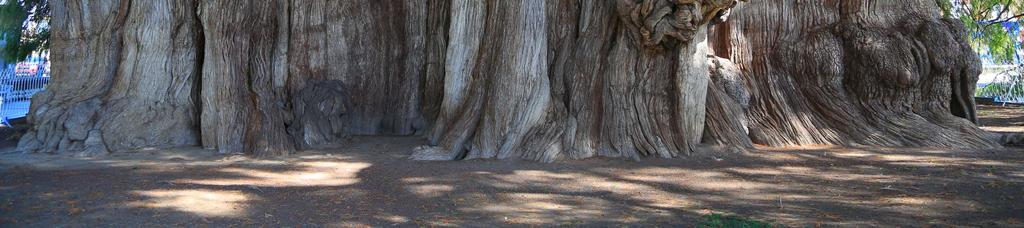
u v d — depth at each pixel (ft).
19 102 56.54
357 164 33.40
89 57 39.09
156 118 38.04
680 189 27.53
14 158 34.47
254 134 36.50
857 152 35.37
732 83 38.09
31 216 22.56
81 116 36.63
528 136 34.42
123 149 36.68
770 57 39.88
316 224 22.16
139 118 37.58
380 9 42.91
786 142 37.60
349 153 36.47
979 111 62.95
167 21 38.60
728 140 36.01
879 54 37.78
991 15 70.85
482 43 36.99
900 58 37.63
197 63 39.73
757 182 28.68
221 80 37.27
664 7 32.40
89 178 29.35
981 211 22.98
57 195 25.84
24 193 26.18
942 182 27.89
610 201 25.52
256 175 30.68
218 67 37.29
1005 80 72.74
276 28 40.37
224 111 37.14
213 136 37.32
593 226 21.98
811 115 38.58
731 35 39.32
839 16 40.04
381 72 42.75
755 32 39.83
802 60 39.22
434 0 42.24
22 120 53.98
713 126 36.29
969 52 38.99
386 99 42.83
